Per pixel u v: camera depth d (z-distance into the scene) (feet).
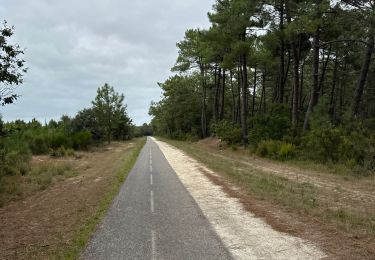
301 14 84.69
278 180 55.11
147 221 33.17
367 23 76.89
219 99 217.15
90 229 30.27
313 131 77.25
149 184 54.39
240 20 103.09
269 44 101.45
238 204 39.27
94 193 46.91
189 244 26.58
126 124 242.17
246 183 52.06
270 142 90.79
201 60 178.60
